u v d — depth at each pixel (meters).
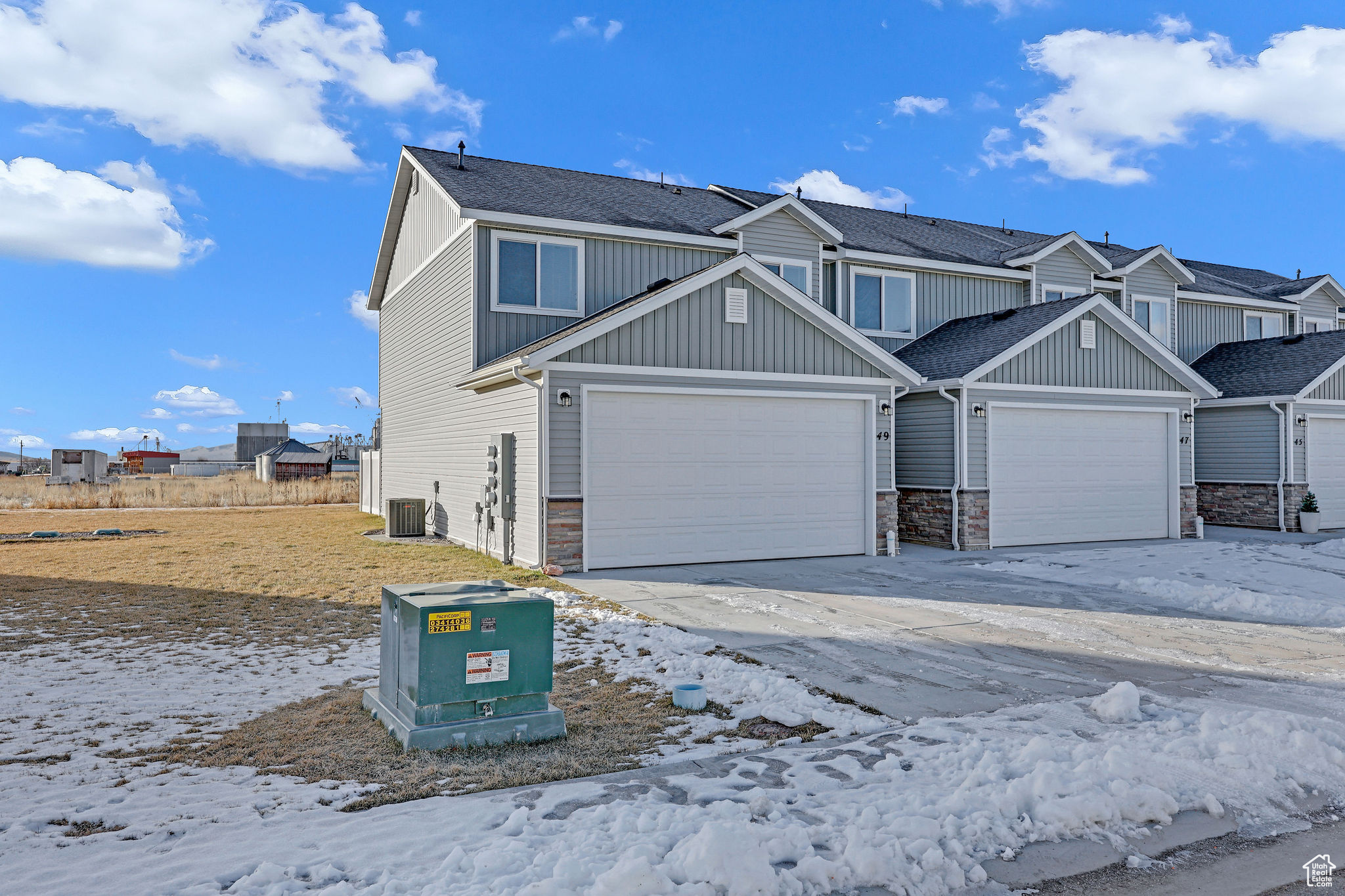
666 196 19.48
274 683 6.73
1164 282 22.33
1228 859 3.87
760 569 12.95
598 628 8.71
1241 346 23.33
